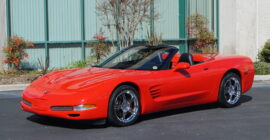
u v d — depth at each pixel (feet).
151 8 55.16
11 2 51.60
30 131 21.33
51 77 23.79
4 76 45.14
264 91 35.60
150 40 53.01
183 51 57.67
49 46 52.90
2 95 34.83
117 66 24.70
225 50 58.59
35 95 21.71
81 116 20.47
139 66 24.02
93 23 53.88
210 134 20.48
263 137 19.90
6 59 47.26
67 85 21.61
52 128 21.89
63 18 53.16
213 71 26.13
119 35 53.42
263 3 59.21
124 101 21.97
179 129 21.53
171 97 24.13
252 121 23.41
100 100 20.85
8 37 48.88
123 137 19.90
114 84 21.36
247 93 34.42
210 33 56.65
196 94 25.36
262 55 58.75
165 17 56.80
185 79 24.64
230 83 27.20
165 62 24.40
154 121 23.43
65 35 53.31
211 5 59.06
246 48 58.59
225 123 22.89
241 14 57.98
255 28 58.95
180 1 57.36
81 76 22.74
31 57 52.29
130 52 25.95
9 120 24.13
